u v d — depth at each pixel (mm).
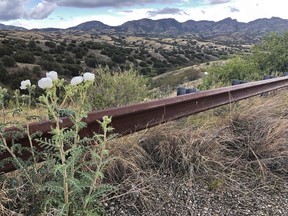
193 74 30953
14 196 2518
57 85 2219
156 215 2969
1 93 2686
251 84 6543
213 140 4184
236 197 3400
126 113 3648
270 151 4238
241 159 4105
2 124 2484
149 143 3990
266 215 3156
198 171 3688
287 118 5406
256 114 5191
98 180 2947
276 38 18031
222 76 13719
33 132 2789
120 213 2902
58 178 2424
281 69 17656
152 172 3564
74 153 2266
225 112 5574
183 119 4879
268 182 3744
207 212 3111
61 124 2979
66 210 2256
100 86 6363
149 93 7129
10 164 2715
